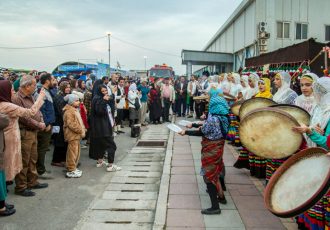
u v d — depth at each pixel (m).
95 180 6.78
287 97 5.55
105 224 4.82
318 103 3.80
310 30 18.78
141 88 14.20
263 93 6.63
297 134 3.98
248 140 4.28
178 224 4.66
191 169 7.35
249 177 6.62
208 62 25.59
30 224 4.80
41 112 6.54
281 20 18.41
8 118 4.86
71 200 5.70
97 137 7.43
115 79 11.98
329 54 9.16
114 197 5.85
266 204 3.01
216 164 4.93
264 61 14.52
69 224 4.81
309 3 18.66
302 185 2.99
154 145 10.23
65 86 7.60
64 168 7.64
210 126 4.86
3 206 5.04
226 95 8.64
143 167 7.76
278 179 3.29
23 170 5.86
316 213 3.70
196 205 5.33
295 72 10.68
